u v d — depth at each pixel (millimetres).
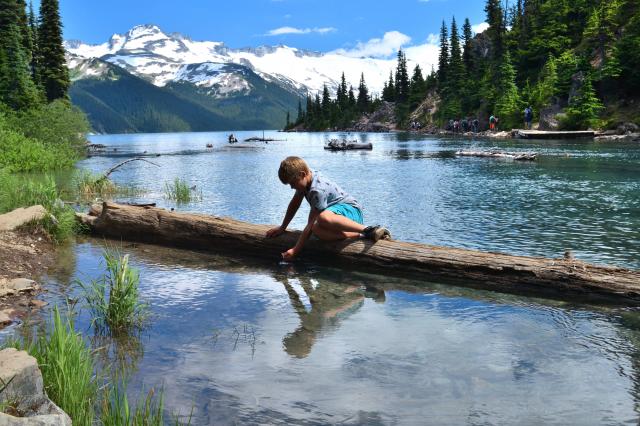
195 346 4328
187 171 26375
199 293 5895
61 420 2775
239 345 4340
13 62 47625
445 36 127000
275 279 6500
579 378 3674
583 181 18375
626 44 60656
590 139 51469
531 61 91312
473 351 4180
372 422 3086
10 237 8000
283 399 3391
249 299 5664
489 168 24438
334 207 7051
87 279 6441
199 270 6953
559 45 86125
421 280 6441
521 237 9250
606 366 3881
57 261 7395
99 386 3596
